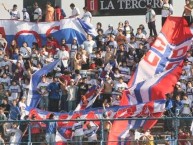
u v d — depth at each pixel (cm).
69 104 7088
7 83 7375
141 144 6166
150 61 7219
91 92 7044
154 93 6738
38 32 7938
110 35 7656
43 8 8288
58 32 7919
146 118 6122
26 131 6325
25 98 7025
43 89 7138
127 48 7612
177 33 7419
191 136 6141
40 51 7625
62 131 6275
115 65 7394
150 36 7769
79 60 7488
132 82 7112
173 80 6794
